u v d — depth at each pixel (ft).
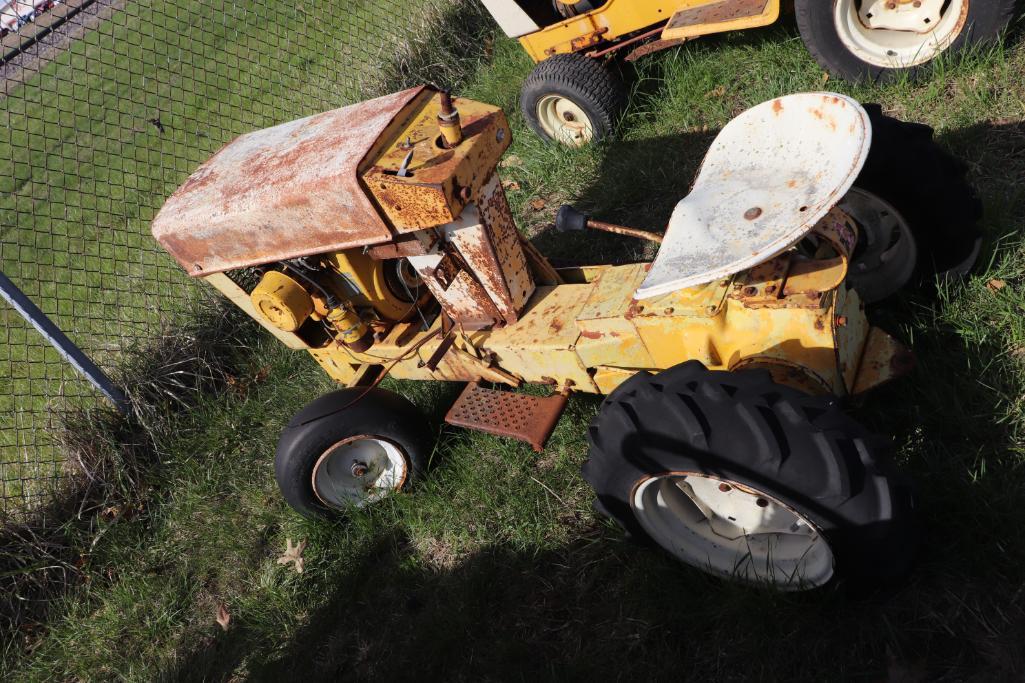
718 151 8.98
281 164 9.35
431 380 11.78
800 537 8.00
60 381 16.02
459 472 11.27
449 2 22.89
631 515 8.50
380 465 11.48
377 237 8.87
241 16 32.22
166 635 11.60
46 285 21.63
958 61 12.64
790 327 7.87
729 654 8.06
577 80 15.28
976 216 9.45
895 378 8.43
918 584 7.84
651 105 16.14
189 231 9.73
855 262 10.09
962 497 8.02
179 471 13.96
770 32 15.70
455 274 9.76
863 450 6.87
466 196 8.43
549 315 10.07
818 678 7.61
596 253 13.94
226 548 12.26
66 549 13.12
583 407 10.97
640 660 8.40
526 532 10.16
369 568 10.93
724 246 7.64
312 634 10.48
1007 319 9.41
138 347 16.20
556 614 9.30
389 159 8.62
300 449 10.65
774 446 6.87
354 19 26.30
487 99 19.62
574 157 16.19
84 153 29.63
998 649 7.23
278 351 15.66
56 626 12.19
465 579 9.89
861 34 13.01
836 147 7.77
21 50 21.30
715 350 8.48
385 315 11.18
